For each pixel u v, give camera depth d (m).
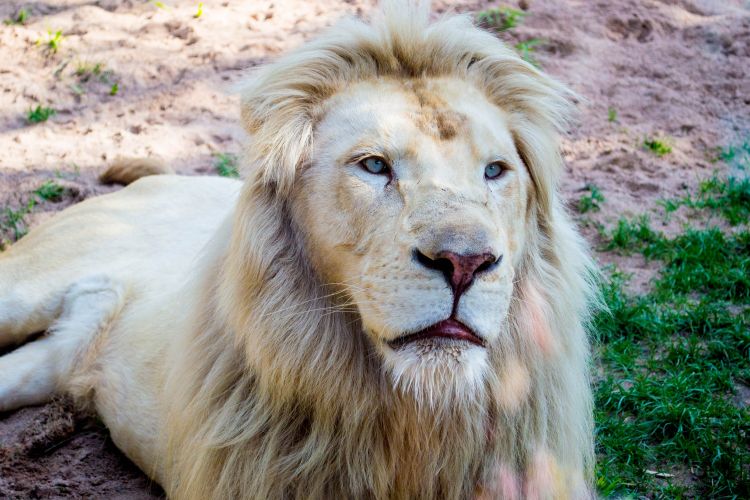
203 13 9.27
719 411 4.77
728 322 5.53
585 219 6.87
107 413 4.36
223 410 3.38
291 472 3.29
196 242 4.85
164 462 3.85
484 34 3.59
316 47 3.38
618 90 8.73
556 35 9.26
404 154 3.13
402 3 3.48
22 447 4.34
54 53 8.42
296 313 3.27
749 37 9.66
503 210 3.25
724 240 6.50
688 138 8.16
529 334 3.40
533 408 3.43
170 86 8.12
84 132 7.47
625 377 5.14
